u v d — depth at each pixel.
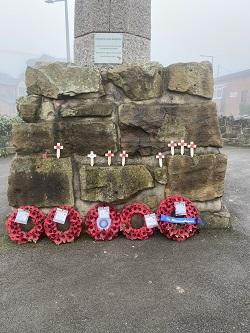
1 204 5.00
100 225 3.64
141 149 3.78
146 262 3.16
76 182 3.78
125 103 3.75
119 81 3.73
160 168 3.79
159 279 2.88
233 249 3.40
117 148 3.78
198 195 3.84
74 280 2.87
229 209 4.60
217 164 3.80
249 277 2.90
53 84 3.67
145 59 4.52
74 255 3.30
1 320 2.40
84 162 3.77
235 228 3.92
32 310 2.50
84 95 3.72
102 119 3.75
